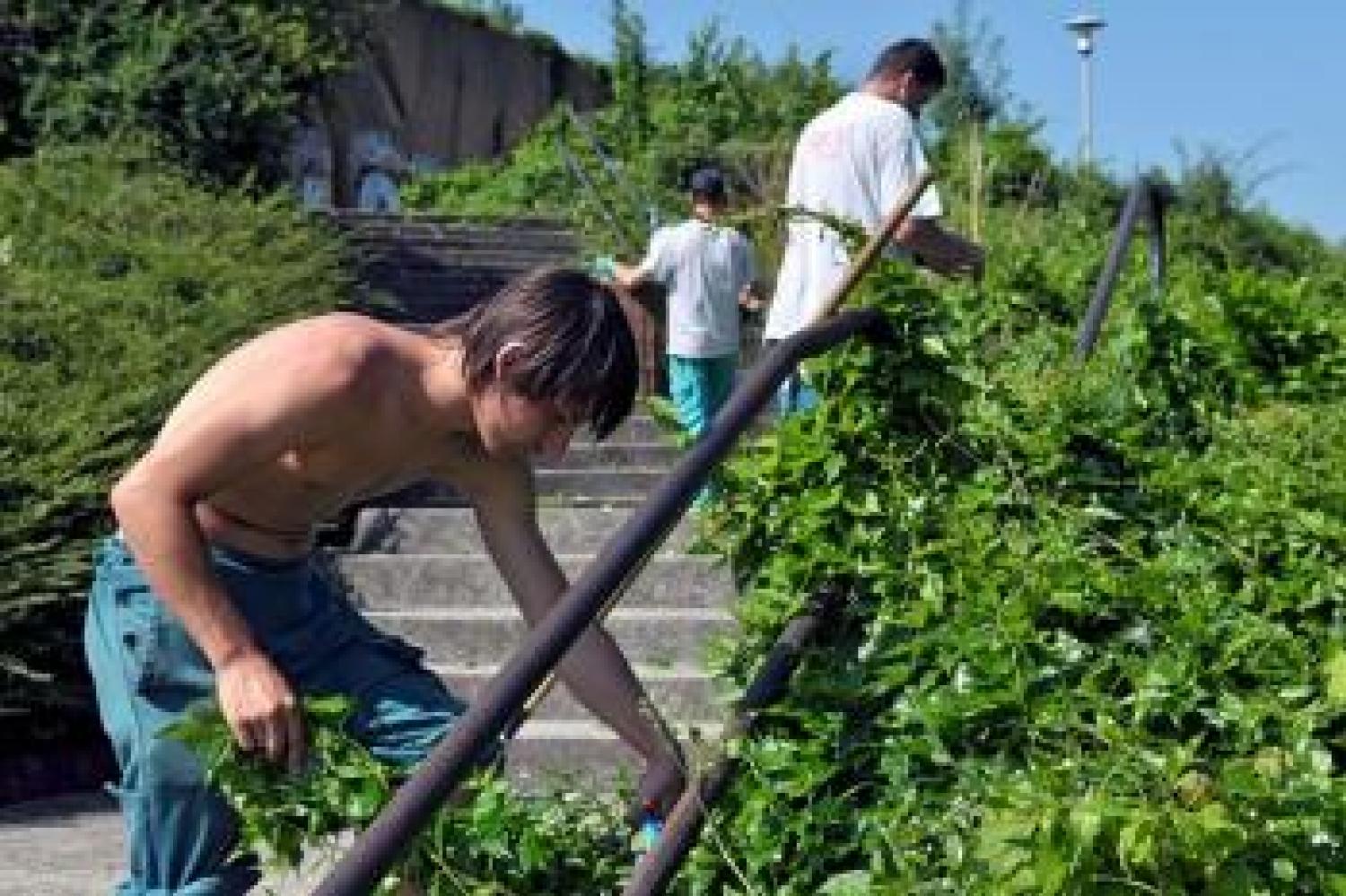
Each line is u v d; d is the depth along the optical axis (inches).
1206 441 227.6
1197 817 129.4
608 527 363.6
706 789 148.6
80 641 307.7
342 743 138.0
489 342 137.6
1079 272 345.7
